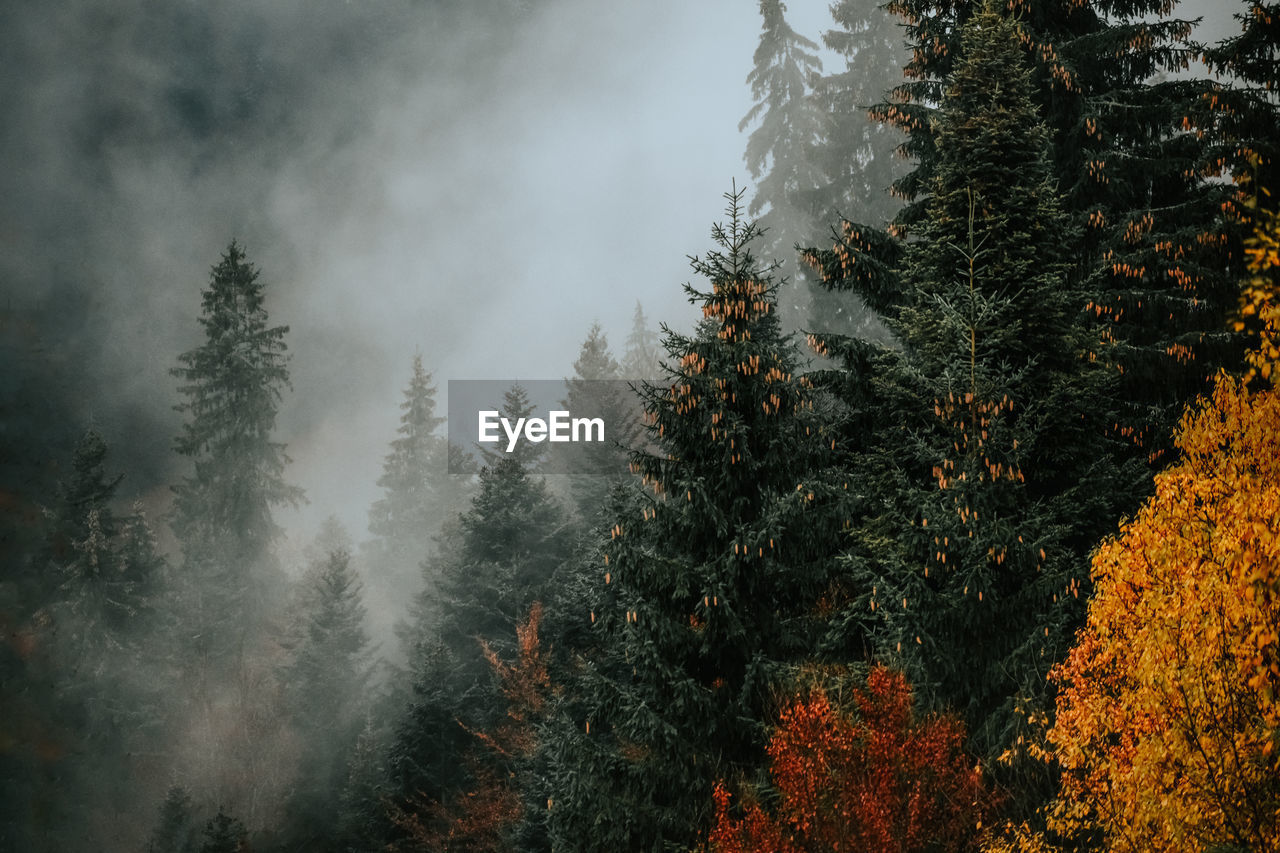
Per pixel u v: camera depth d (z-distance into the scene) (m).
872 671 10.45
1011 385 12.45
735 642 13.27
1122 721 8.69
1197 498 8.98
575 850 13.20
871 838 9.25
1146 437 13.39
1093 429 12.87
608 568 13.73
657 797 13.29
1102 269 13.64
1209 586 8.13
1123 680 8.94
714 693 13.03
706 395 13.87
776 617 13.67
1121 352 13.30
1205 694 8.09
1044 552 10.98
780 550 13.24
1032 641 10.62
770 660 12.93
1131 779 8.41
